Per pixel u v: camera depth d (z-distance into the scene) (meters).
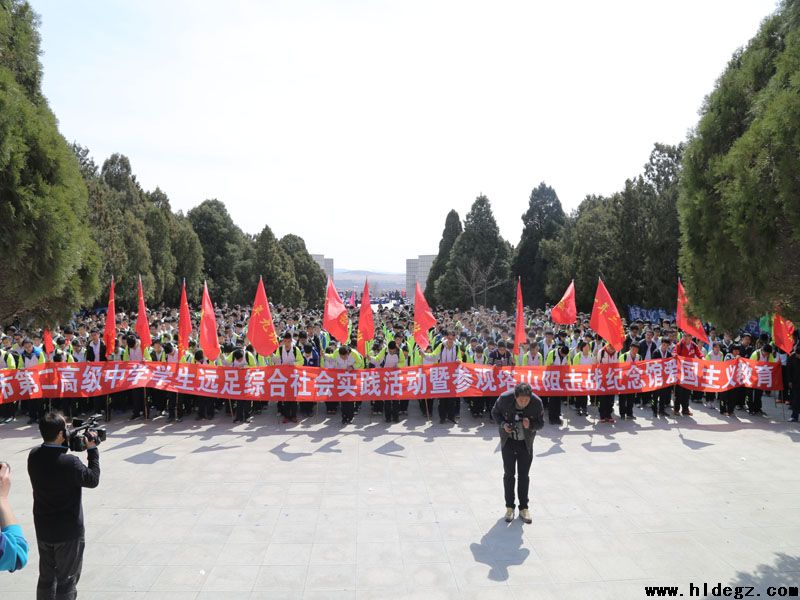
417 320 14.45
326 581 5.79
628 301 30.78
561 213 51.09
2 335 13.43
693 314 6.37
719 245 5.73
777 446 10.48
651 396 14.05
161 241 41.06
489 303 50.56
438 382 12.10
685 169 6.41
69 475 4.97
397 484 8.54
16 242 6.04
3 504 3.39
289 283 55.66
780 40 5.96
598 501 7.88
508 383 12.18
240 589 5.64
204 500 7.88
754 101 5.70
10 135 6.00
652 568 6.06
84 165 44.84
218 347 12.45
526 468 7.21
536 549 6.49
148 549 6.46
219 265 54.28
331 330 12.54
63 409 12.49
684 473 9.02
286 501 7.85
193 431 11.55
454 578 5.85
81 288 7.70
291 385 12.03
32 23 7.63
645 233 30.03
